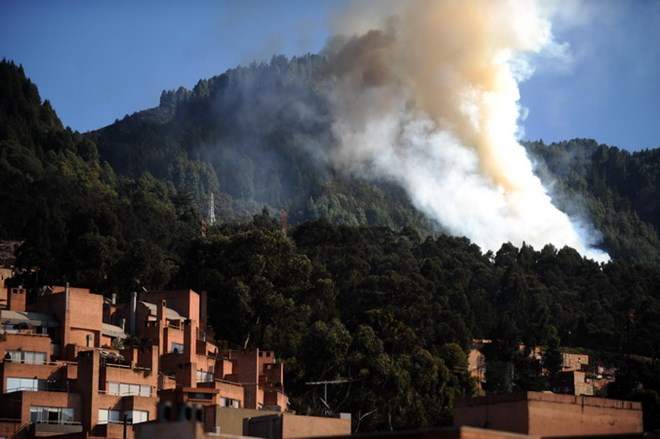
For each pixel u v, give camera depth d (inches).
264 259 7760.8
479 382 7672.2
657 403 5300.2
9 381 4955.7
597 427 2258.9
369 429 6112.2
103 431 4781.0
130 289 7347.4
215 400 3981.3
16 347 5251.0
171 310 6574.8
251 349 6397.6
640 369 7317.9
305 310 7421.3
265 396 5797.2
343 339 6614.2
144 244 7588.6
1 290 6446.9
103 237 7736.2
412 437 1609.3
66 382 4995.1
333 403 6259.8
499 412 2257.6
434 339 7869.1
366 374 6254.9
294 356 6811.0
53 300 5723.4
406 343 7209.6
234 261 7849.4
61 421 4810.5
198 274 7741.1
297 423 3112.7
